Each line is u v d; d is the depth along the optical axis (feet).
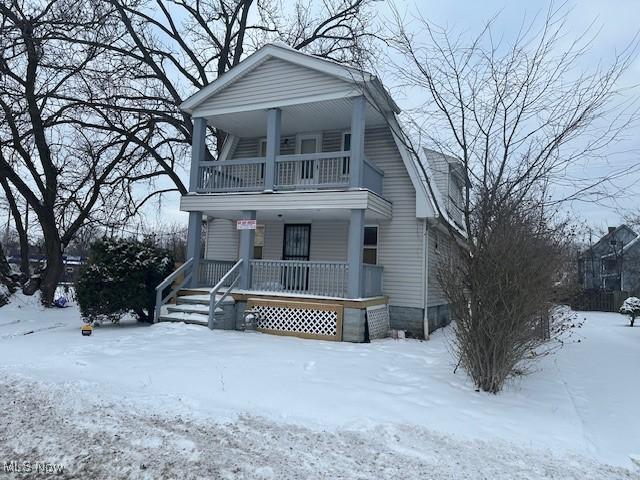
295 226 48.67
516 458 13.75
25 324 38.06
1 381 19.92
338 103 39.75
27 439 14.26
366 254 44.45
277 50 40.24
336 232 46.37
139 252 37.81
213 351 26.55
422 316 41.55
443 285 23.08
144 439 14.25
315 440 14.43
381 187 43.47
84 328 31.27
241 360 24.29
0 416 16.11
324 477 12.07
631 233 121.49
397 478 12.14
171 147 61.87
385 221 43.78
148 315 38.52
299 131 47.75
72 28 48.29
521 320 20.44
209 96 43.52
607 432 16.74
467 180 24.66
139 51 61.21
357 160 37.27
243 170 46.68
